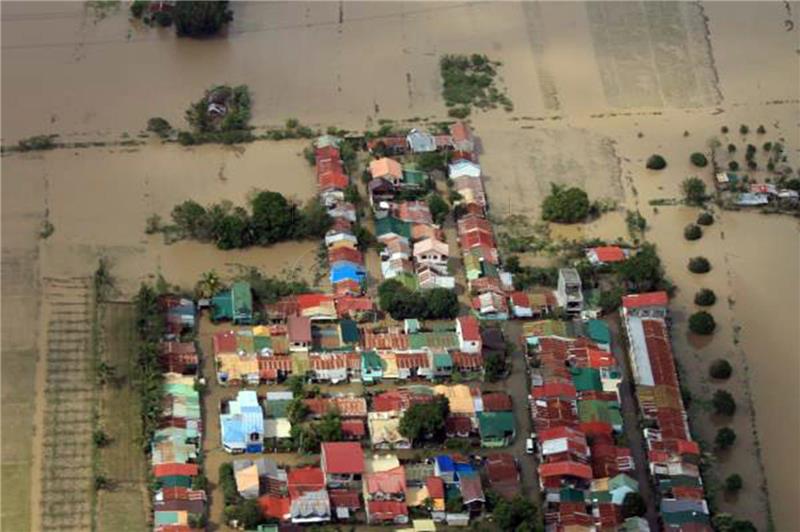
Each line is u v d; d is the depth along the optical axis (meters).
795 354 165.88
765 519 146.88
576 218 180.38
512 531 140.38
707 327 166.12
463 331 159.12
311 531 139.25
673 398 156.00
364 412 151.38
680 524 142.00
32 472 144.25
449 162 186.75
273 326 161.50
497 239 177.25
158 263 169.62
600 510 143.75
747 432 155.88
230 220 171.38
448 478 145.12
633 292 170.75
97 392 153.00
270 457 147.88
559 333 162.38
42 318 161.00
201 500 141.25
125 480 144.50
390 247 171.75
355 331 160.38
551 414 152.50
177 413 150.00
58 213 175.50
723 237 181.62
